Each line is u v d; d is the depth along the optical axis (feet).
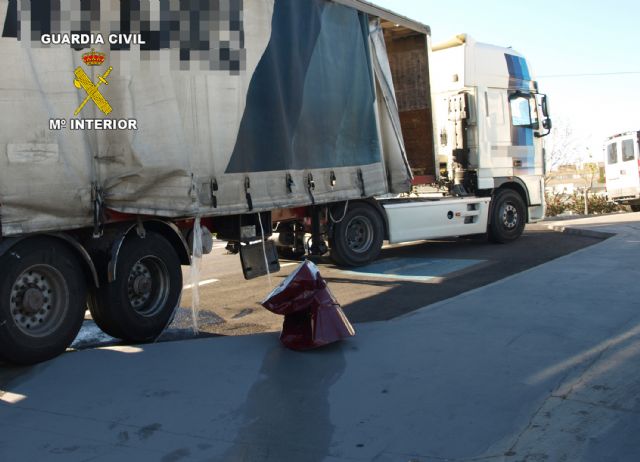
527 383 14.89
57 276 18.12
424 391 14.74
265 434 12.94
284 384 15.55
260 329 22.27
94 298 19.79
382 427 13.03
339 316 18.40
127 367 17.02
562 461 11.31
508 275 30.04
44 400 14.98
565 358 16.47
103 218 18.85
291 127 26.76
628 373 15.23
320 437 12.72
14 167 16.87
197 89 22.24
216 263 41.50
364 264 34.04
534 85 44.21
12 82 16.90
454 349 17.56
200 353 18.02
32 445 12.69
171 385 15.71
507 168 42.06
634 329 18.75
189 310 25.90
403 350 17.66
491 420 13.10
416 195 40.11
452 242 44.73
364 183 31.45
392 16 34.22
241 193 24.12
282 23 26.32
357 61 31.24
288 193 26.53
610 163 87.10
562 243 41.60
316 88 28.43
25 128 17.10
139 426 13.48
